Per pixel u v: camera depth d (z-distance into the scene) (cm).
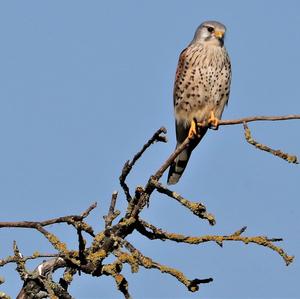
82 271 719
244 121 791
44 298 724
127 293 704
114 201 746
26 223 712
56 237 718
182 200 752
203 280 691
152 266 703
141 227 773
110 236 723
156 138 769
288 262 698
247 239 711
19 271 717
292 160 755
